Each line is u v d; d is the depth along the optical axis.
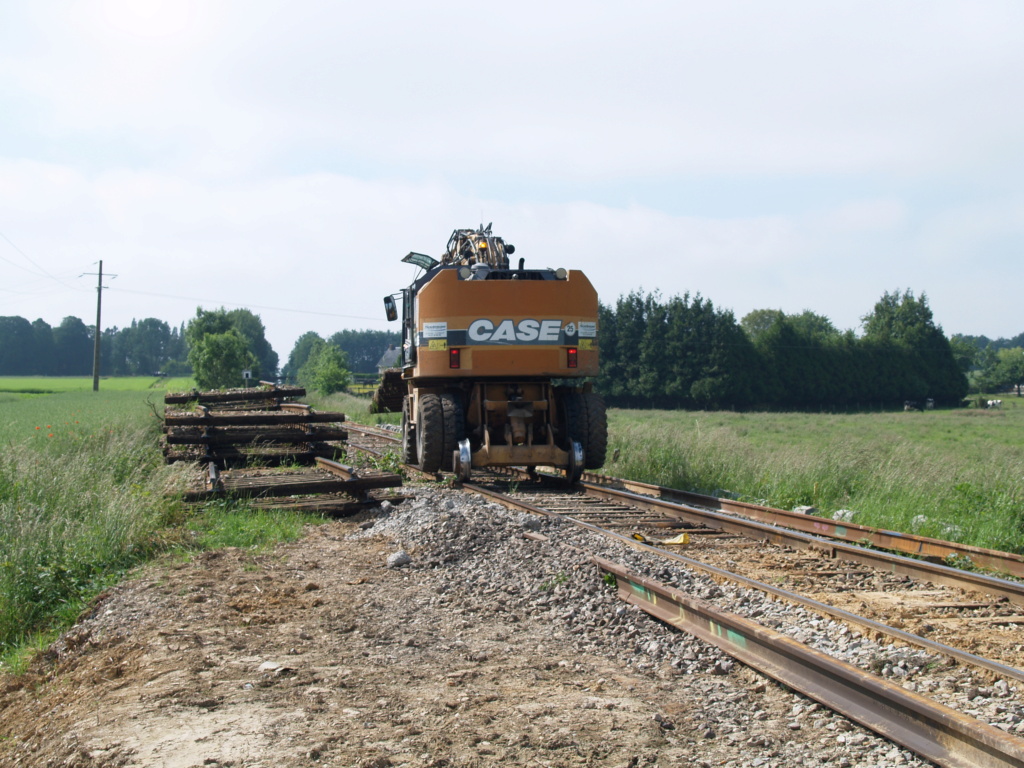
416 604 6.73
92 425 19.20
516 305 12.92
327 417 15.15
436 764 3.75
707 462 15.30
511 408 13.30
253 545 9.14
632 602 6.33
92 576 7.76
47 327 159.50
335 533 9.99
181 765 3.73
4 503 9.41
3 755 4.45
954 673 4.95
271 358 143.25
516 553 8.03
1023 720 4.23
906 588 7.18
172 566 8.00
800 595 6.50
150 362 179.62
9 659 6.29
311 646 5.63
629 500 11.82
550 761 3.81
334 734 4.08
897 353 83.56
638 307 74.81
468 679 4.97
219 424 14.62
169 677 4.95
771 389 75.12
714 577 7.27
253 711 4.40
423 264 16.20
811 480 13.55
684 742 4.09
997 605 6.59
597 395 14.02
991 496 11.11
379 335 197.25
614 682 4.96
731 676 5.04
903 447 15.80
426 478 14.26
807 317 130.38
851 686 4.32
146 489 10.30
